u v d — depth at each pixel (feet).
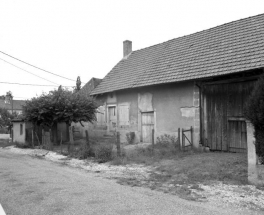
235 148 34.83
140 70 52.37
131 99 51.44
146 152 36.88
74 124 67.62
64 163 34.78
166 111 44.01
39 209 16.19
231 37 40.34
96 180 24.30
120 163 32.30
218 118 36.76
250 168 21.21
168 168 28.25
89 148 38.55
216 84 37.06
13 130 66.69
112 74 59.98
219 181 22.39
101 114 59.00
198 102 38.93
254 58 32.71
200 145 38.24
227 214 15.24
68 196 18.85
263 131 20.08
